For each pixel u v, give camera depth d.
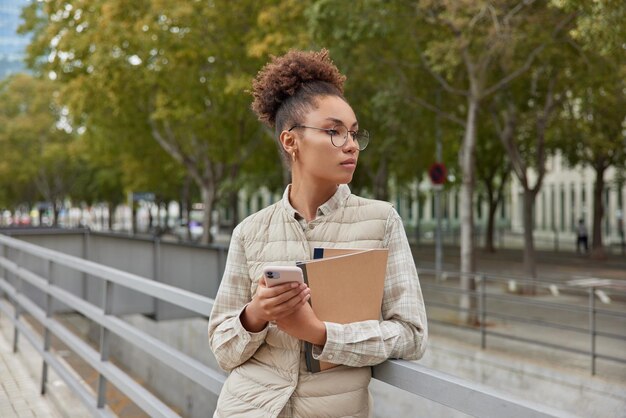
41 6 20.08
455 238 43.72
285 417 1.76
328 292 1.63
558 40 12.80
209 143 23.00
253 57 17.69
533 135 20.44
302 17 15.48
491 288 16.95
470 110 13.10
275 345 1.79
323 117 1.71
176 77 19.52
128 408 8.04
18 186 59.47
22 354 6.90
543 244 37.81
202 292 11.81
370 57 14.00
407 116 15.54
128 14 18.42
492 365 8.82
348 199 1.81
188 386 10.60
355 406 1.75
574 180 39.91
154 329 14.11
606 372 8.30
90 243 11.50
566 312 12.97
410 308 1.71
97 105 20.80
